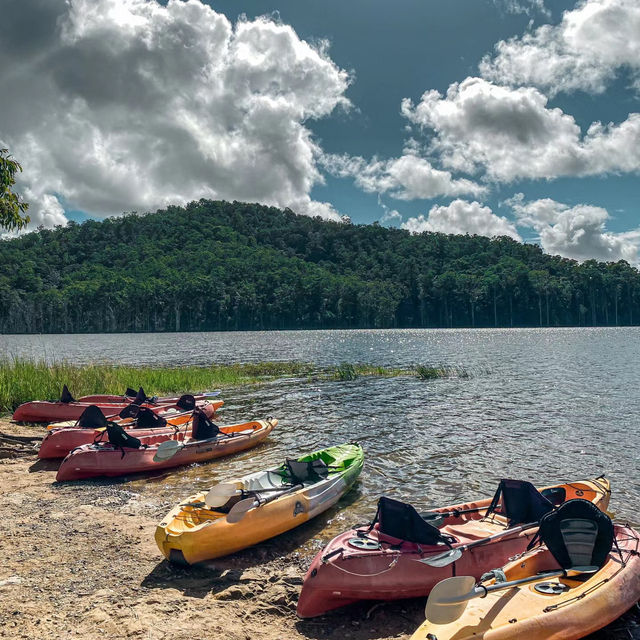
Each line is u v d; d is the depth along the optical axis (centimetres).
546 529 601
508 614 518
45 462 1245
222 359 4291
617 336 8969
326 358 4281
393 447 1375
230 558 755
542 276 16062
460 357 4300
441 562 575
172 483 1100
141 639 533
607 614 538
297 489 883
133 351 5628
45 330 14562
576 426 1612
